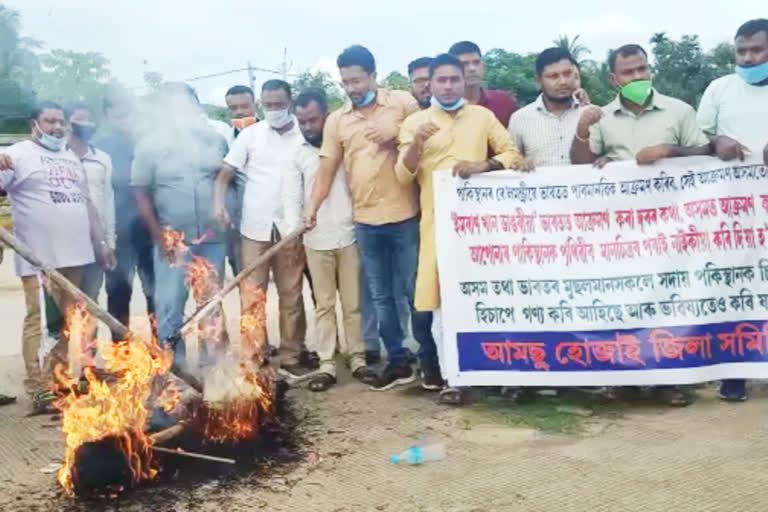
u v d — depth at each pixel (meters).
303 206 5.59
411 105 5.24
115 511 3.43
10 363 6.54
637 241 4.66
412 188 5.12
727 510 3.18
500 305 4.80
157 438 3.94
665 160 4.64
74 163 5.35
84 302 4.34
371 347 5.86
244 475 3.76
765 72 4.80
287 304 5.82
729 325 4.59
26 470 4.01
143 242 6.02
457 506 3.35
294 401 5.01
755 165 4.56
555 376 4.74
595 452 3.89
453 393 4.82
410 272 5.15
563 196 4.73
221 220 5.45
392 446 4.12
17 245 4.22
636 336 4.66
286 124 5.59
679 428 4.19
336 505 3.41
